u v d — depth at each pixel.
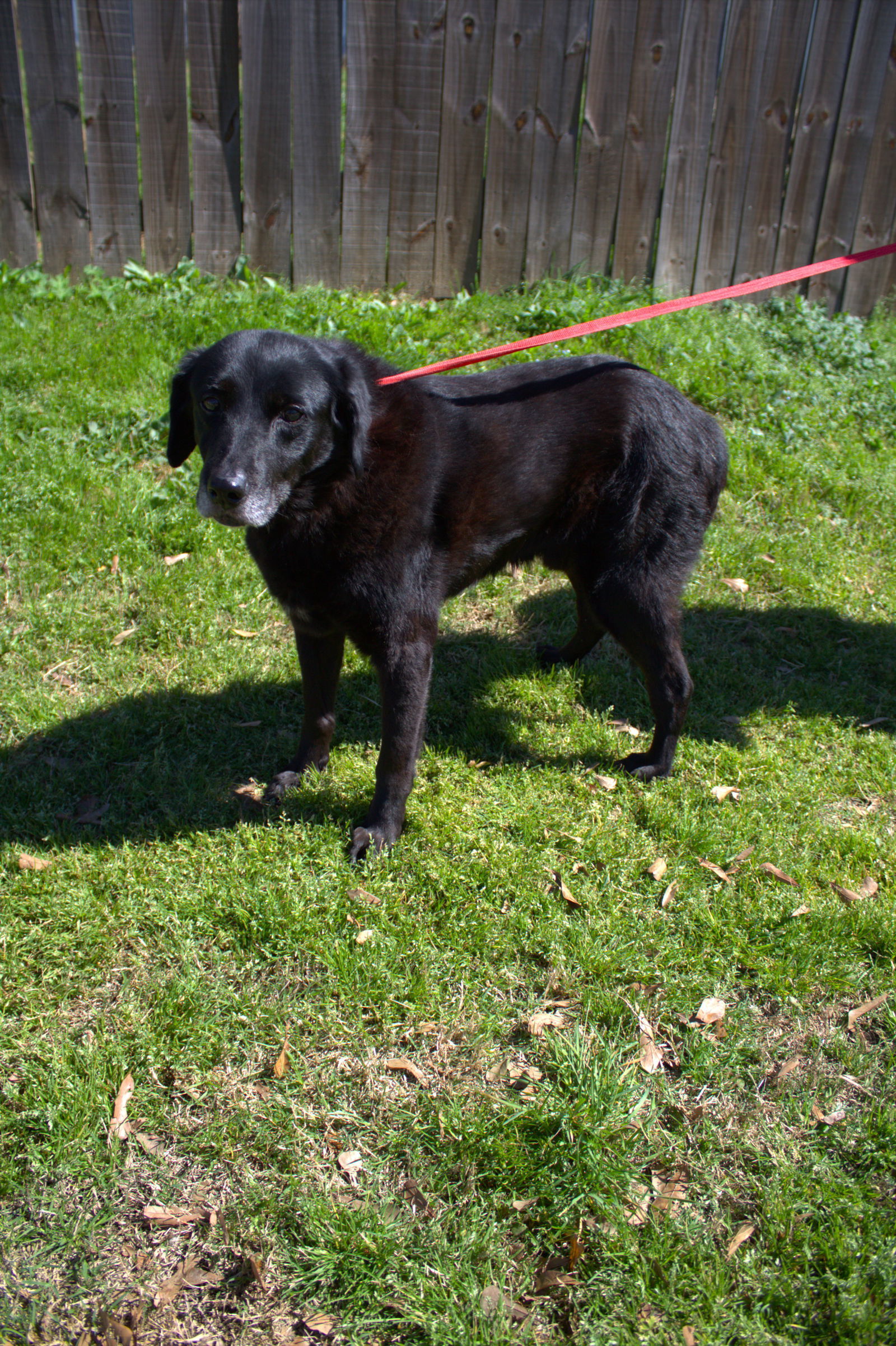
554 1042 2.30
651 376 3.21
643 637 3.22
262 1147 2.11
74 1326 1.81
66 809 3.11
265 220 5.94
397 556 2.77
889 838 3.05
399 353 5.24
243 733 3.50
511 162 5.97
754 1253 1.92
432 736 3.54
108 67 5.42
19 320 5.39
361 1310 1.83
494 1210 1.99
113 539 4.21
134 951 2.57
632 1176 2.05
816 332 6.16
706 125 6.02
